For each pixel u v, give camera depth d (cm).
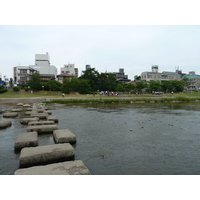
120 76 10356
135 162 526
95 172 459
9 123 1013
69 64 9994
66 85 5750
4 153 582
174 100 3356
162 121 1201
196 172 470
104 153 595
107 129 953
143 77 9594
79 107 2217
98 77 6969
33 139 636
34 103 2708
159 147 662
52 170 413
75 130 927
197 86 10138
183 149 642
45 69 8162
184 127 1008
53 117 1158
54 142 699
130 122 1161
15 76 7319
